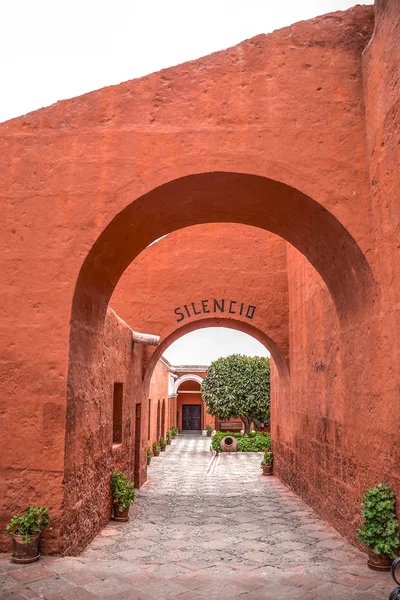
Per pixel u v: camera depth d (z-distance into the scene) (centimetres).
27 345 579
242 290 1264
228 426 3672
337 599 445
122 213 611
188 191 644
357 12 632
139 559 582
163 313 1266
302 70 621
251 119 613
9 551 545
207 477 1395
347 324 682
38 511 534
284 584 485
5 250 602
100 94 631
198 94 623
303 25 634
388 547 509
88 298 645
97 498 707
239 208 711
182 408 3922
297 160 602
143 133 618
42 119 630
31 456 555
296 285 1117
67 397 569
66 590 454
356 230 582
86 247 598
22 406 566
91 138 621
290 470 1159
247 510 905
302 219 659
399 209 510
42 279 593
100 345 723
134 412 1131
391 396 524
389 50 537
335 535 711
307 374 980
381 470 551
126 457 1015
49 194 612
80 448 621
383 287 548
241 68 627
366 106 602
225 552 619
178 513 870
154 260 1284
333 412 768
